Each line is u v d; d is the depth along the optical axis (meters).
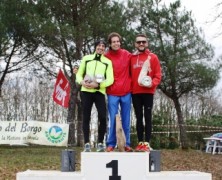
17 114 47.03
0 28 20.08
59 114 47.03
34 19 19.92
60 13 21.67
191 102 51.03
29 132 19.45
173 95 25.08
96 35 21.64
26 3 21.14
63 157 7.25
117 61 7.57
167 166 15.66
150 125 7.57
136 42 7.62
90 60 7.48
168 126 28.52
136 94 7.59
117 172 6.70
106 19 21.16
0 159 16.84
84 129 7.41
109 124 7.53
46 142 19.38
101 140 7.39
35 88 47.56
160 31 24.02
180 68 23.73
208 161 18.19
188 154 22.06
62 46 21.86
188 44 23.94
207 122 30.84
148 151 7.19
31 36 21.66
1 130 19.61
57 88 21.02
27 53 23.41
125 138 7.41
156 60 7.62
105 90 7.55
